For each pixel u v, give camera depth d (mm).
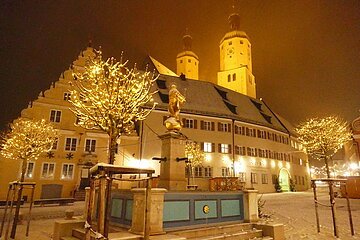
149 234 6316
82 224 8711
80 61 31234
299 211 17766
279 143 45812
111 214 8312
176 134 10805
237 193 9734
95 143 29406
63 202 22672
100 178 5398
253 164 39062
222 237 7980
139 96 13148
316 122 23656
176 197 7863
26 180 25828
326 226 12484
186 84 41594
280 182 44219
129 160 29844
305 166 55125
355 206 20922
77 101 12969
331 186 10984
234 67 62812
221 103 41188
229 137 37344
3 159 25234
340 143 23125
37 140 18859
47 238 10008
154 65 49594
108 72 12555
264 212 16906
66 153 28062
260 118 44344
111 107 11891
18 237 10195
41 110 28438
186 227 7859
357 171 36656
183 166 10711
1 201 22047
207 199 8680
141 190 6871
